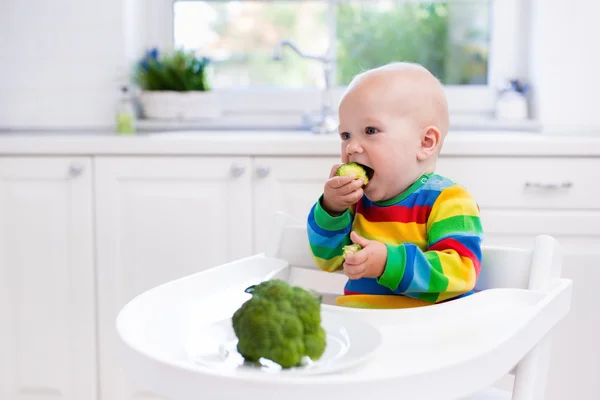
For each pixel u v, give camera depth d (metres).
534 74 2.53
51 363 2.21
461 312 0.96
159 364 0.75
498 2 2.62
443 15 2.69
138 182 2.15
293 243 1.27
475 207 1.15
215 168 2.13
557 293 1.00
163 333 0.89
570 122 2.43
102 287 2.18
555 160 2.06
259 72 2.73
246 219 2.13
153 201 2.15
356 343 0.85
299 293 0.82
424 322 0.94
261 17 2.72
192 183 2.14
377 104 1.16
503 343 0.82
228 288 1.11
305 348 0.79
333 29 2.71
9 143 2.15
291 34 2.72
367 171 1.19
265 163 2.12
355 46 2.72
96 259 2.18
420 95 1.18
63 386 2.21
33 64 2.53
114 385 2.20
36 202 2.18
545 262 1.08
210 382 0.72
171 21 2.70
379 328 0.92
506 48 2.63
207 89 2.58
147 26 2.68
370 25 2.71
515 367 1.01
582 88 2.42
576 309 2.08
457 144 2.05
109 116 2.52
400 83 1.18
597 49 2.40
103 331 2.19
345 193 1.12
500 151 2.05
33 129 2.54
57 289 2.19
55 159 2.16
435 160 1.23
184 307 1.01
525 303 0.99
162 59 2.53
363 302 1.16
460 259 1.07
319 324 0.81
